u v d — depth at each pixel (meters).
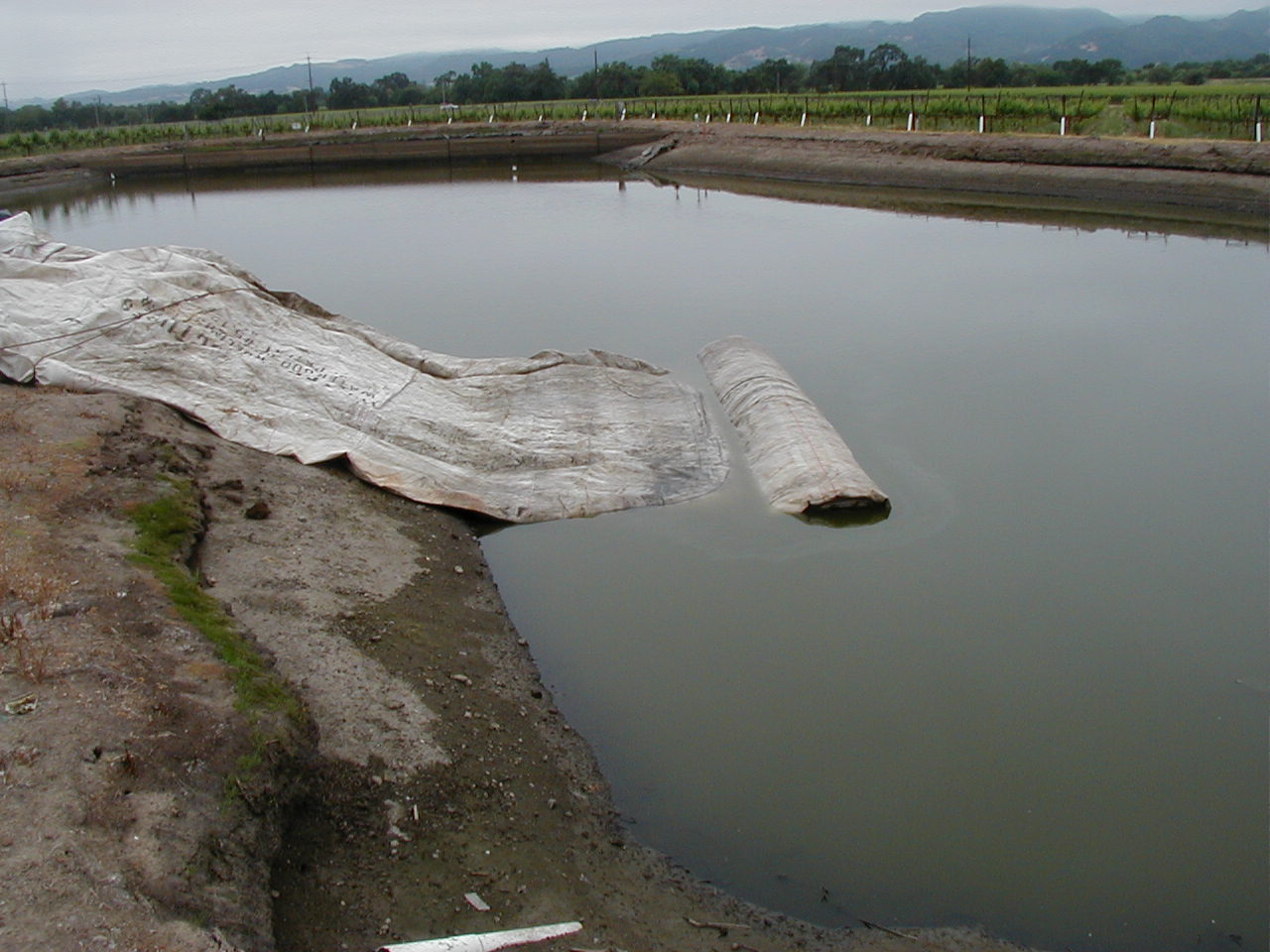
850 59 106.56
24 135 73.75
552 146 68.94
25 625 9.80
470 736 10.85
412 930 8.26
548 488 16.95
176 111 107.00
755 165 59.12
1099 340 24.84
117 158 66.25
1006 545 15.46
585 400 19.39
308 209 50.19
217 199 55.09
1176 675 12.48
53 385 16.22
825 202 48.44
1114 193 44.75
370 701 10.77
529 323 27.50
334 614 12.32
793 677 12.54
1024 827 10.18
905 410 20.70
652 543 15.70
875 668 12.69
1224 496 16.88
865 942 8.84
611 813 10.35
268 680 10.02
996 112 56.25
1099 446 18.84
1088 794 10.60
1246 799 10.51
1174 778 10.81
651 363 23.58
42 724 8.52
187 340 17.44
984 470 17.94
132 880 7.30
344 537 14.37
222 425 16.38
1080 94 62.41
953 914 9.19
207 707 9.16
